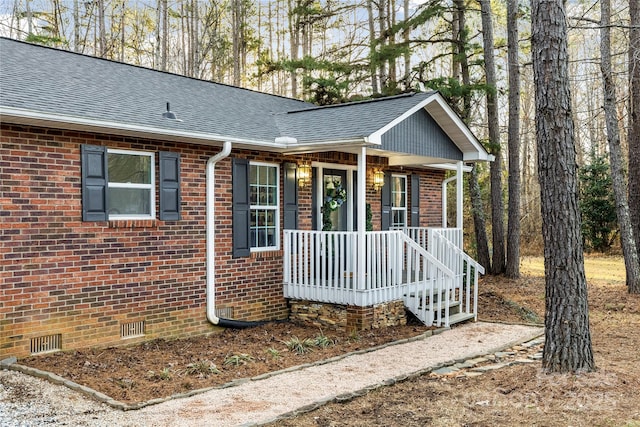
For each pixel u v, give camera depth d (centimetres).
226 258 933
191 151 873
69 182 726
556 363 644
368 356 779
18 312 679
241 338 878
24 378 618
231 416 525
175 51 3338
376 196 1270
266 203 1014
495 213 1720
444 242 1108
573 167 643
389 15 2272
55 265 712
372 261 942
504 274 1712
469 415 541
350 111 1061
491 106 1703
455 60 1805
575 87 3027
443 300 1105
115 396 575
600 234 2664
